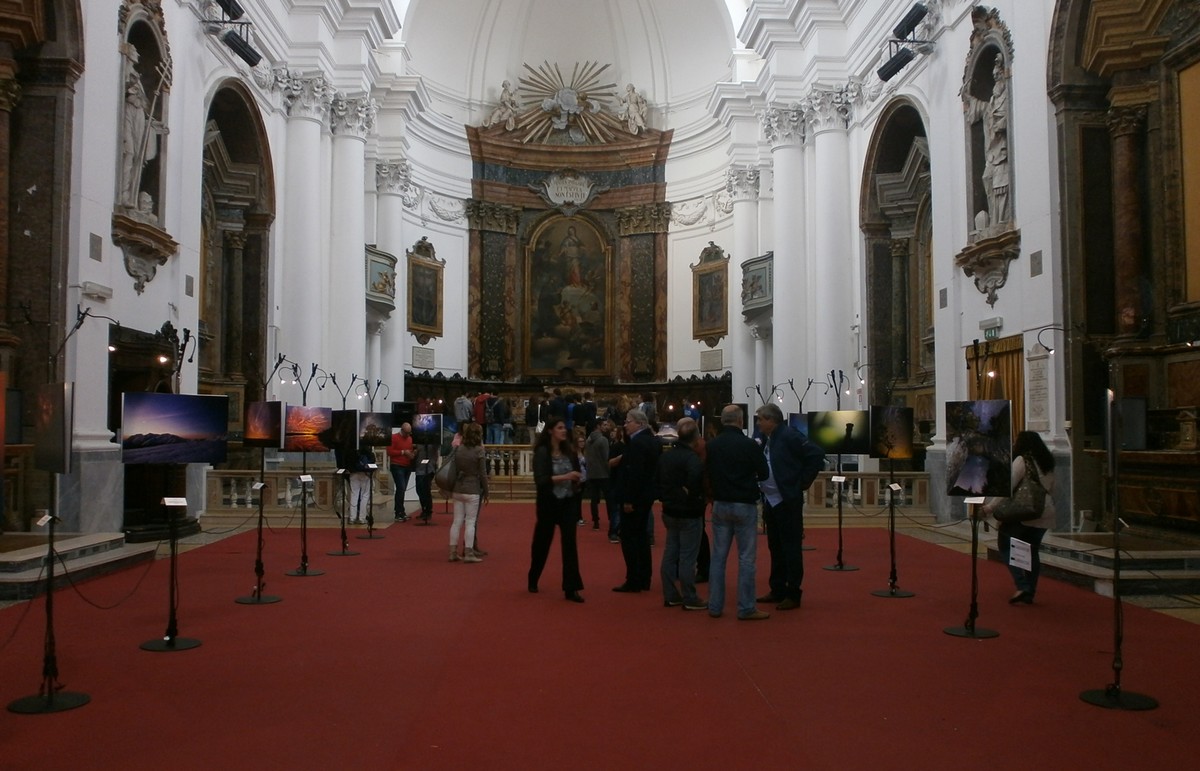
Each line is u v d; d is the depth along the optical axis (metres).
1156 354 10.02
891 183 16.94
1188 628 6.46
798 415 13.20
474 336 26.98
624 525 7.96
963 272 12.76
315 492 13.71
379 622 6.65
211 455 6.71
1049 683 5.09
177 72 12.55
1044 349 10.66
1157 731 4.30
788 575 7.19
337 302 18.50
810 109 18.25
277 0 16.62
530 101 28.39
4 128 9.52
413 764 3.88
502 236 27.59
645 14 27.88
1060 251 10.58
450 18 26.86
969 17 12.73
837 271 17.67
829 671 5.35
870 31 16.62
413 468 13.37
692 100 27.50
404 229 24.89
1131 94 10.28
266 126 16.44
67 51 9.72
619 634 6.30
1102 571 7.82
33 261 9.66
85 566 8.12
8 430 9.46
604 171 28.25
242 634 6.25
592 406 18.11
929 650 5.85
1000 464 6.21
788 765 3.88
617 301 27.97
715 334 26.05
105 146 10.38
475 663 5.51
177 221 12.47
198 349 14.59
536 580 7.90
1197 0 9.63
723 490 6.80
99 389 10.24
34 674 5.24
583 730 4.31
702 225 26.84
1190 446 8.91
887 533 12.27
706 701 4.76
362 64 18.61
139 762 3.89
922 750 4.06
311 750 4.04
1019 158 11.29
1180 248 9.98
